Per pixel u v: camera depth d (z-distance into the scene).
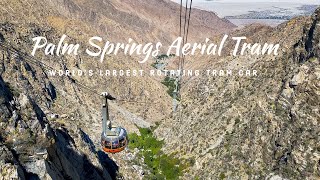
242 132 106.94
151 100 195.50
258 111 104.62
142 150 136.38
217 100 131.88
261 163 94.06
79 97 150.25
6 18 154.12
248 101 114.00
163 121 154.62
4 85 53.03
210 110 130.50
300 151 84.69
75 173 59.19
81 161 67.19
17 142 45.91
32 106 52.62
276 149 91.69
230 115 116.94
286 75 104.56
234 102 120.88
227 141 109.19
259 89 113.38
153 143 141.25
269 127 96.50
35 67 135.25
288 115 92.75
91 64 183.88
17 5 169.12
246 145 101.50
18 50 137.25
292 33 128.38
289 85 94.62
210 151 111.44
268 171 90.88
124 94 189.12
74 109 134.62
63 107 131.12
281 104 96.06
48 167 46.38
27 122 49.22
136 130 155.50
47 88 131.75
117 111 166.00
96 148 96.12
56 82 144.62
